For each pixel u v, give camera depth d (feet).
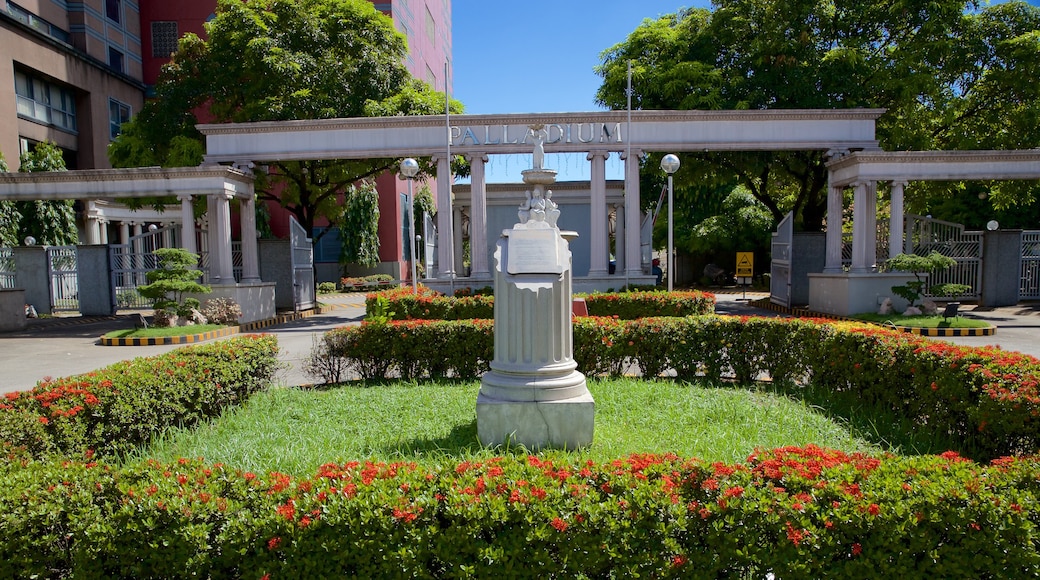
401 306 35.01
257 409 18.13
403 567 7.61
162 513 8.09
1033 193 65.51
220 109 58.54
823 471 8.62
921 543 7.48
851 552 7.55
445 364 23.12
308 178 65.57
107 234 89.40
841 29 54.60
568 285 14.35
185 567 7.84
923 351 16.29
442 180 48.08
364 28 56.54
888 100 53.26
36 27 73.56
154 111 55.98
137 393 14.92
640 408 17.24
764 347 22.27
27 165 66.69
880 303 46.03
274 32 53.98
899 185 46.26
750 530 7.73
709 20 56.90
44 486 8.75
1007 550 7.43
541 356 13.89
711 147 47.96
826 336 20.43
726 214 86.33
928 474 8.49
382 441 14.24
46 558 8.30
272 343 22.06
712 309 36.04
